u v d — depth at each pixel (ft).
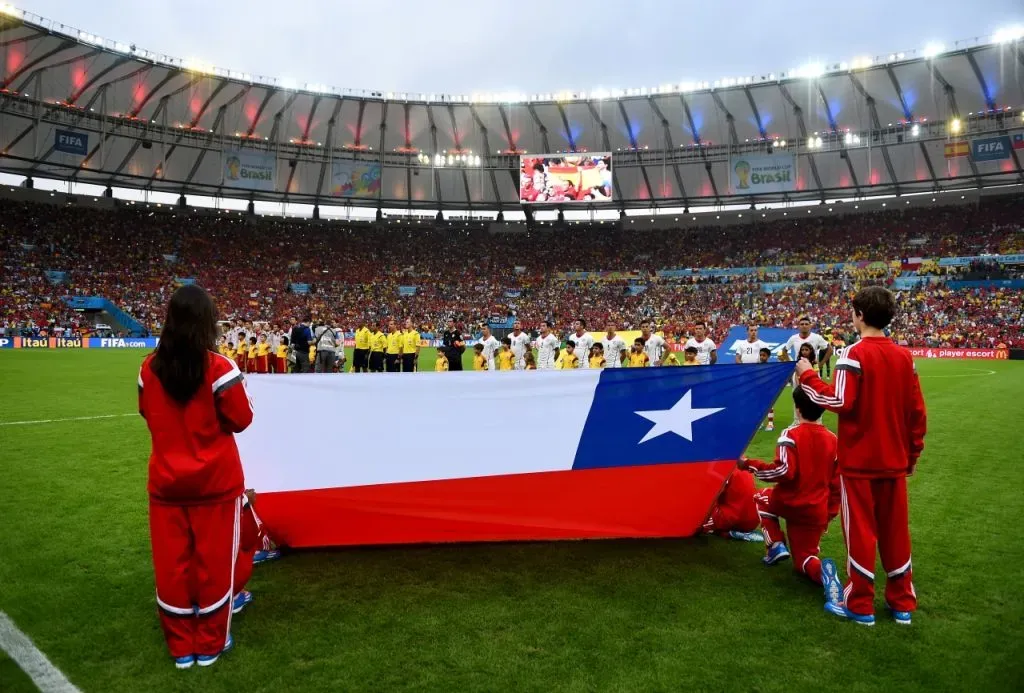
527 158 148.15
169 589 10.35
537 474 15.53
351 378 15.16
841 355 12.23
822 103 139.33
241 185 146.41
